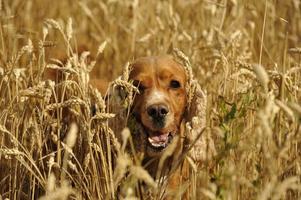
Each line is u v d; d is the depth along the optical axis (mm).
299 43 15711
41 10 18172
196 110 11281
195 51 13625
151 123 10977
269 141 9508
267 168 9336
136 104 11328
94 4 18641
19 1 17219
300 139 10383
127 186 8727
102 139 10680
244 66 11391
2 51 12680
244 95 10555
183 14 16297
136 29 15883
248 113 10844
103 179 10148
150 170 11250
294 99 10586
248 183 8953
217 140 11086
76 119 11469
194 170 9633
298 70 11406
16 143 9969
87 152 10453
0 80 12008
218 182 9367
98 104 9914
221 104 10453
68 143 8367
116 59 15430
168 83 11492
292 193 10109
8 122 11547
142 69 11555
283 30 16234
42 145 10875
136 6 15359
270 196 8711
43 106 10742
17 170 10992
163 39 14828
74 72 10195
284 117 10727
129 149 11109
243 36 15148
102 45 10750
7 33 13867
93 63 10500
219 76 12633
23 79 11688
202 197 9852
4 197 10891
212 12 13625
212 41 14055
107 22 17000
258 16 15852
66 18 18031
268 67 13562
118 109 10828
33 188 10383
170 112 11125
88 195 9797
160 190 9914
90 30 17719
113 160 10945
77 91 11266
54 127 11047
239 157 10055
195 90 11359
